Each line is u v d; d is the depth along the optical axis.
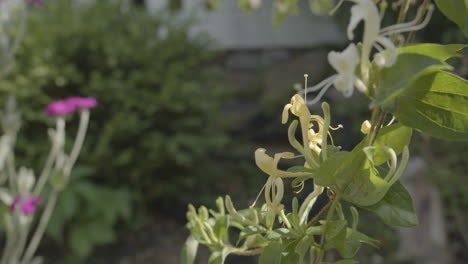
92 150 4.66
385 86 0.51
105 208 4.42
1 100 4.25
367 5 0.52
